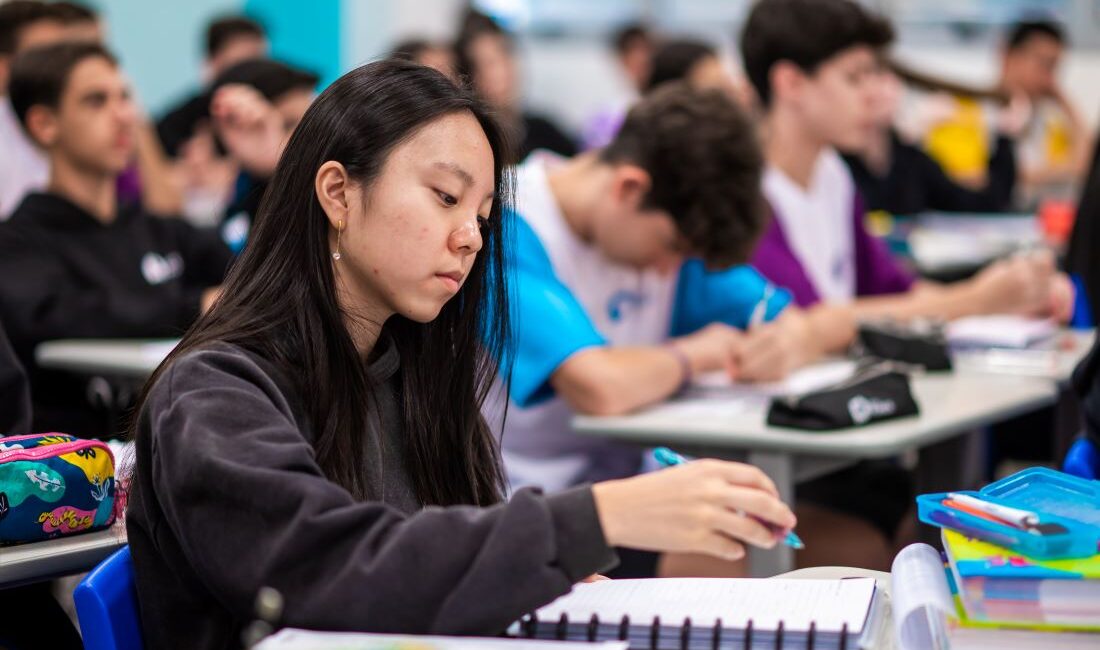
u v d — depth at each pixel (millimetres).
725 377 2930
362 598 1135
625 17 8734
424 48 5609
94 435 3266
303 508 1157
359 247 1368
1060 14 7820
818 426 2352
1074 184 7020
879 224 5414
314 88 4301
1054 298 3514
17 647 1666
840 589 1333
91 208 3492
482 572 1138
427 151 1350
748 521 1187
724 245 2498
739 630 1196
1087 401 1957
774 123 3496
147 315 3404
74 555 1507
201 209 5516
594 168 2658
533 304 2564
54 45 3436
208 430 1218
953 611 1157
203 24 7680
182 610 1348
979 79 7918
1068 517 1340
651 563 2535
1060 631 1168
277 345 1360
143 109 7328
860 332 3094
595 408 2523
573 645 1104
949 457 2943
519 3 8836
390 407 1537
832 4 3387
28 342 3266
